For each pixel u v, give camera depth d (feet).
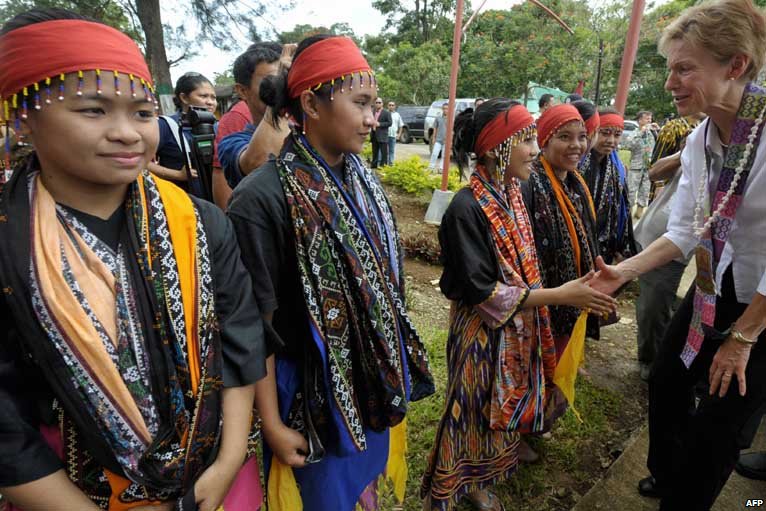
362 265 4.04
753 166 4.95
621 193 9.11
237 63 6.95
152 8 37.63
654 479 6.97
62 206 2.77
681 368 6.27
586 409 9.03
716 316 5.94
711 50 4.59
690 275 11.17
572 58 61.72
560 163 6.79
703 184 5.58
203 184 8.28
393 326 4.30
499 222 5.63
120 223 2.95
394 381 4.24
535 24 62.85
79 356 2.63
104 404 2.71
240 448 3.38
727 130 5.22
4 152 2.98
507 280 5.66
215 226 3.38
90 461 2.92
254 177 3.98
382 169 26.76
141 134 2.70
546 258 6.93
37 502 2.65
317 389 4.18
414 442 7.89
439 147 31.35
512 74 62.13
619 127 8.57
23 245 2.56
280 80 4.24
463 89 67.36
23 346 2.63
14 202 2.65
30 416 2.76
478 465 6.17
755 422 5.88
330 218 3.90
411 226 20.16
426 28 103.30
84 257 2.75
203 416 3.11
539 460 7.75
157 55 38.75
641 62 70.28
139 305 2.87
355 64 3.86
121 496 2.97
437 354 10.37
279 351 4.15
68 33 2.44
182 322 3.01
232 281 3.44
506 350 5.80
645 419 8.99
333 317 3.96
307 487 4.59
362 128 4.00
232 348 3.40
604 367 10.79
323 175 4.00
